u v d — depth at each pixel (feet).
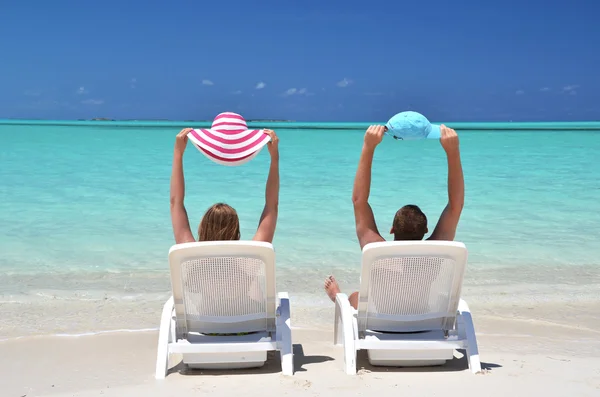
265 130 11.43
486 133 154.61
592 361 11.86
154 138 107.76
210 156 10.97
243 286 10.54
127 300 16.79
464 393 9.56
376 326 11.16
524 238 24.44
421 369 11.07
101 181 41.16
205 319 10.87
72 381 10.69
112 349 12.82
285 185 40.04
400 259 10.32
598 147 83.15
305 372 10.88
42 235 24.29
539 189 38.37
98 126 221.87
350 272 19.79
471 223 27.35
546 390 9.73
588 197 34.99
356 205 11.80
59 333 13.98
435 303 10.85
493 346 13.29
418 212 11.44
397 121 11.13
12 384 10.55
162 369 10.57
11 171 46.91
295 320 15.42
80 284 18.22
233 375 10.70
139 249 22.35
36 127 189.06
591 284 18.60
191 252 9.93
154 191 36.52
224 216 11.00
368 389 9.77
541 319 15.55
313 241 23.73
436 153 69.00
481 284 18.63
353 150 77.87
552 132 164.25
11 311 15.66
